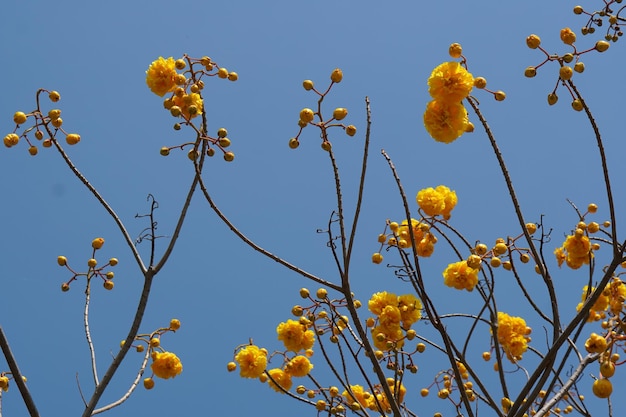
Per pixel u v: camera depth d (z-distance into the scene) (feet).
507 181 11.60
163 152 12.55
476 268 11.52
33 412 12.18
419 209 13.25
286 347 14.76
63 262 15.58
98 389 13.26
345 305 13.09
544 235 12.17
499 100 10.91
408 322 12.67
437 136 10.64
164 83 13.15
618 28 12.75
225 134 12.66
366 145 11.79
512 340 14.70
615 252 10.55
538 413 11.37
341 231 11.97
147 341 15.71
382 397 15.51
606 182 10.64
